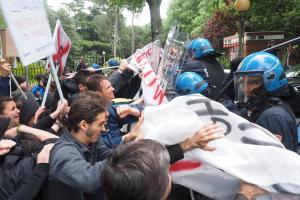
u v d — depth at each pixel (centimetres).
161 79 397
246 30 1591
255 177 197
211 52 468
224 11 1641
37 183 215
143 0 1827
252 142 211
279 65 259
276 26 1488
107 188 138
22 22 314
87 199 237
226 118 218
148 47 487
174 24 420
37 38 331
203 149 197
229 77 397
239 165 198
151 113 215
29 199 213
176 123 200
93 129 232
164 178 139
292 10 1374
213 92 448
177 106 219
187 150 198
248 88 262
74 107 232
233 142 213
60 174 215
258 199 204
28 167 231
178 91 379
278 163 195
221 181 213
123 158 141
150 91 319
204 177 213
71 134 235
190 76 371
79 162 215
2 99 325
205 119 218
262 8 1313
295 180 193
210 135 196
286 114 249
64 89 431
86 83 369
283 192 194
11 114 325
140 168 136
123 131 346
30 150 246
